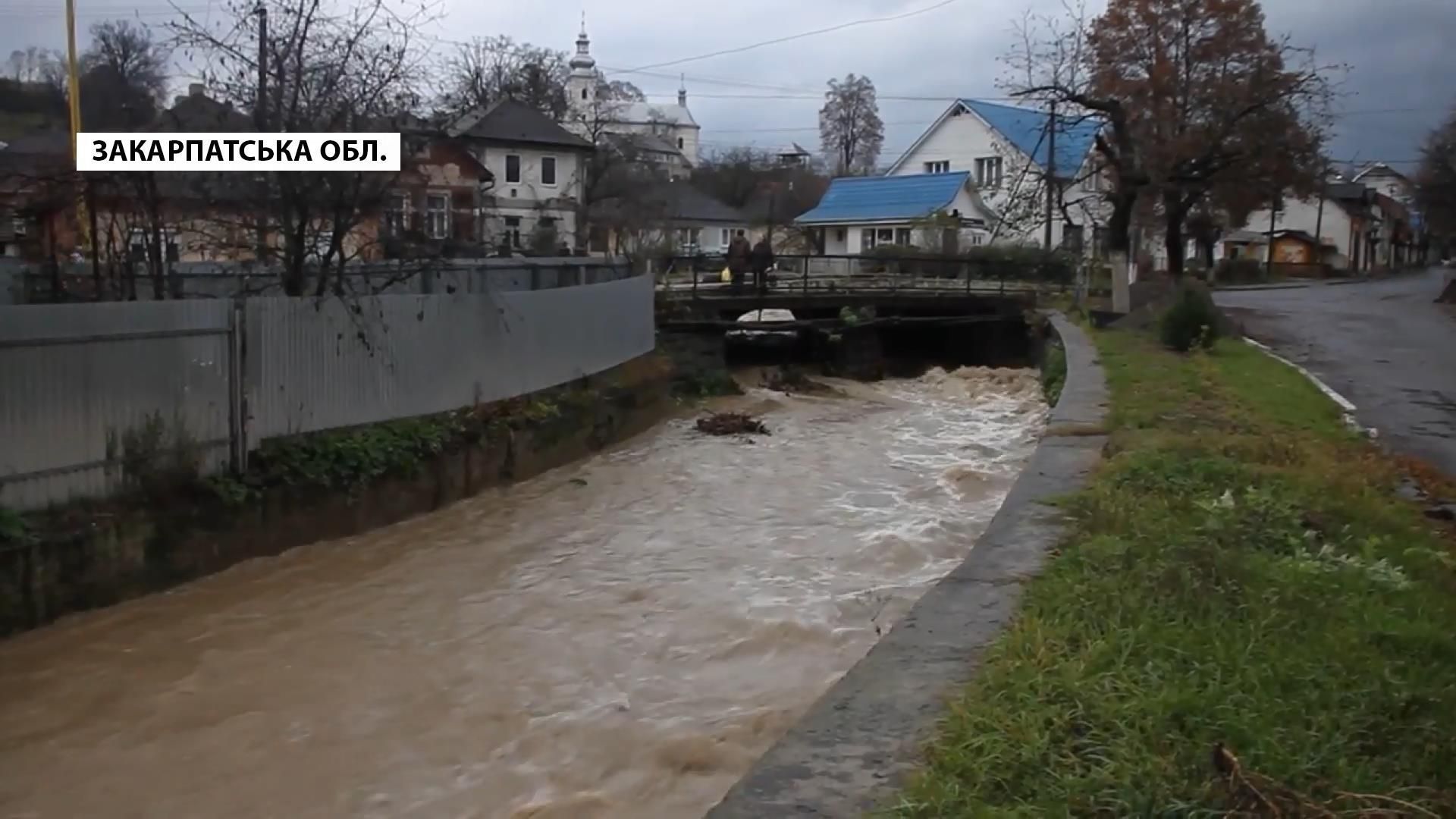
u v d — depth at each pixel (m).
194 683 7.20
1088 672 4.47
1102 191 36.75
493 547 10.61
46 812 5.58
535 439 13.98
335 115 12.07
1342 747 3.82
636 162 63.91
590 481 13.80
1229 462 8.73
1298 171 32.59
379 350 11.77
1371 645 4.88
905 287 32.34
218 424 9.68
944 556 10.24
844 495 13.02
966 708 4.21
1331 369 16.58
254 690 7.10
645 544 10.71
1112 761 3.69
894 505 12.47
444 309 12.81
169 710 6.79
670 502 12.65
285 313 10.48
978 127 55.34
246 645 7.89
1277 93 30.55
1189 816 3.31
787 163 91.00
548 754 6.14
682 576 9.59
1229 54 32.19
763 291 27.77
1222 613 5.15
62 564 8.16
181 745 6.33
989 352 31.77
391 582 9.44
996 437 17.94
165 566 8.98
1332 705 4.16
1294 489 7.82
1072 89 29.59
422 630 8.24
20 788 5.82
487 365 13.72
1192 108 31.92
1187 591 5.40
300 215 12.27
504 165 48.50
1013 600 5.73
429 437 11.98
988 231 47.38
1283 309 28.78
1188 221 45.00
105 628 8.12
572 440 15.05
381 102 12.51
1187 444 9.62
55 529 8.22
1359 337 21.47
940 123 56.78
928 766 3.83
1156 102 32.28
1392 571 5.92
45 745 6.32
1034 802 3.48
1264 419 11.59
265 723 6.60
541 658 7.65
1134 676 4.41
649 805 5.50
